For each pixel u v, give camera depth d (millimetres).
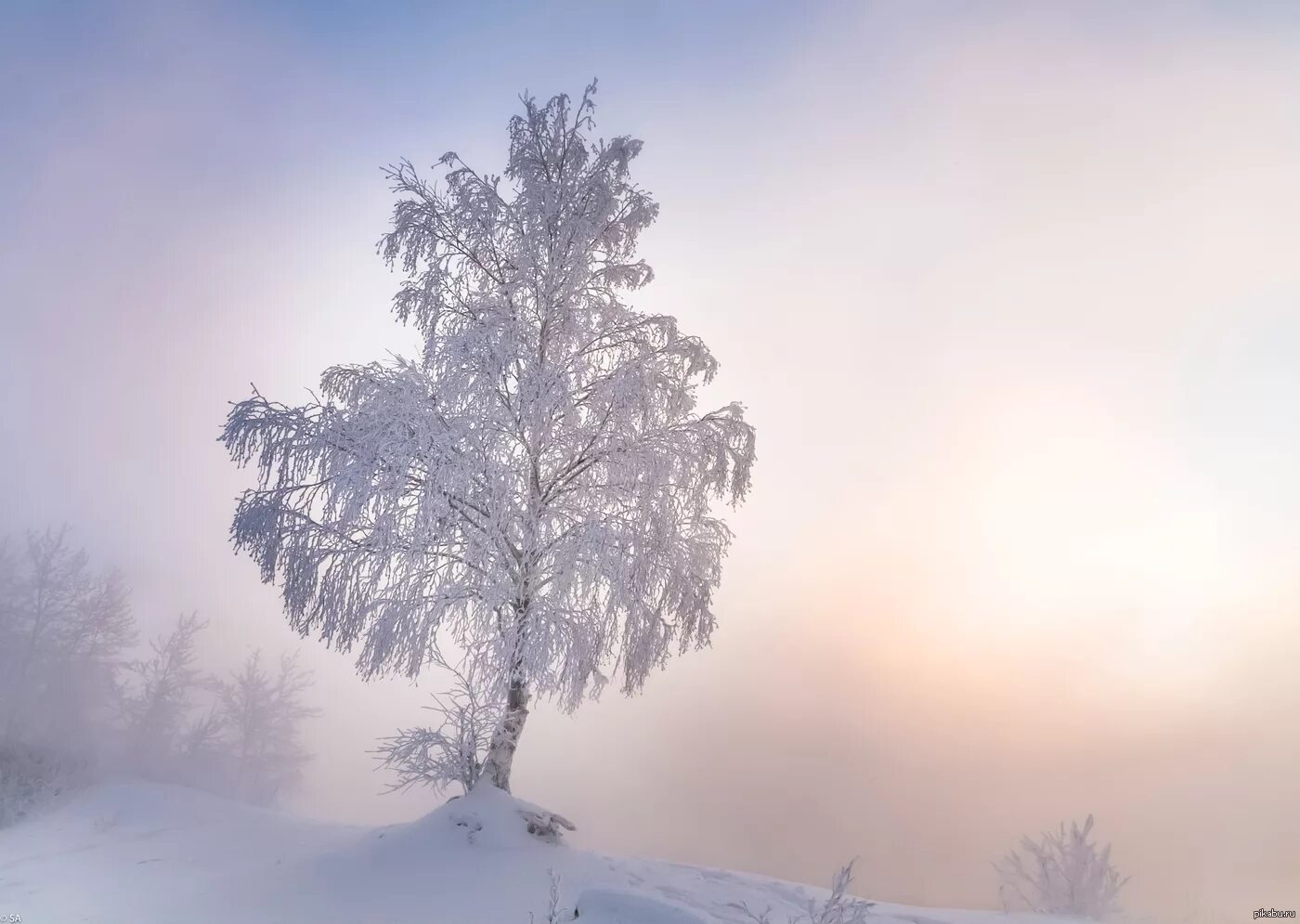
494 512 9445
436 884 7453
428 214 11234
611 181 11672
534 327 10945
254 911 6949
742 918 7016
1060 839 10906
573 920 6113
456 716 9836
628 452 10086
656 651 10250
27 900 7648
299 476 9531
